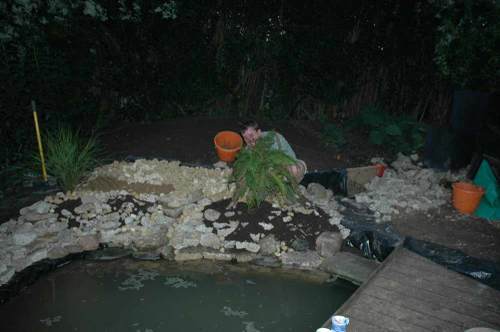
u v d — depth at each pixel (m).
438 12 7.53
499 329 3.17
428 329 3.15
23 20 6.01
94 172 5.87
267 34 8.26
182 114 8.47
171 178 5.86
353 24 8.47
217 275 4.24
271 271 4.34
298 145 7.27
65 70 6.57
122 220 4.98
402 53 8.48
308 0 8.13
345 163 6.85
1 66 5.68
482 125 6.42
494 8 6.99
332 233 4.80
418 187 6.12
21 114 5.95
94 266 4.32
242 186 5.07
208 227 4.89
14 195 5.40
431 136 7.10
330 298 3.93
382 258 4.57
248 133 5.31
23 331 3.32
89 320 3.48
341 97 8.89
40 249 4.37
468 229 4.94
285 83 8.61
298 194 5.27
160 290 3.95
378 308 3.38
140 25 7.53
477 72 7.38
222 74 8.42
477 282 3.84
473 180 6.09
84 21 6.95
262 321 3.55
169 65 7.95
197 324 3.48
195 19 7.89
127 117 8.02
